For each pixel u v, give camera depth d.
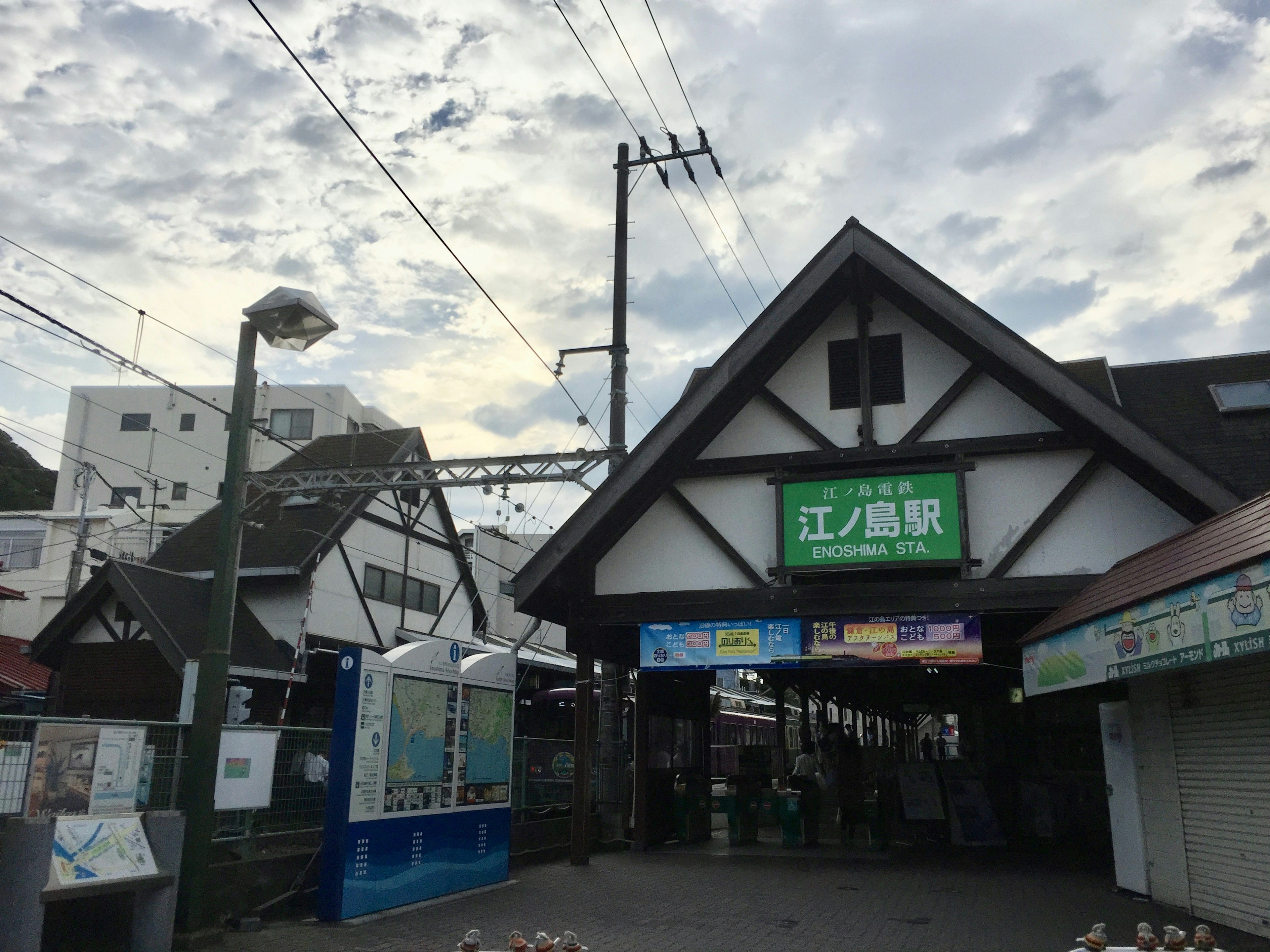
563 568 12.52
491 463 15.54
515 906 9.85
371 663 9.32
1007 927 8.69
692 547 12.80
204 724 8.27
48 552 33.62
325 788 10.41
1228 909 8.41
